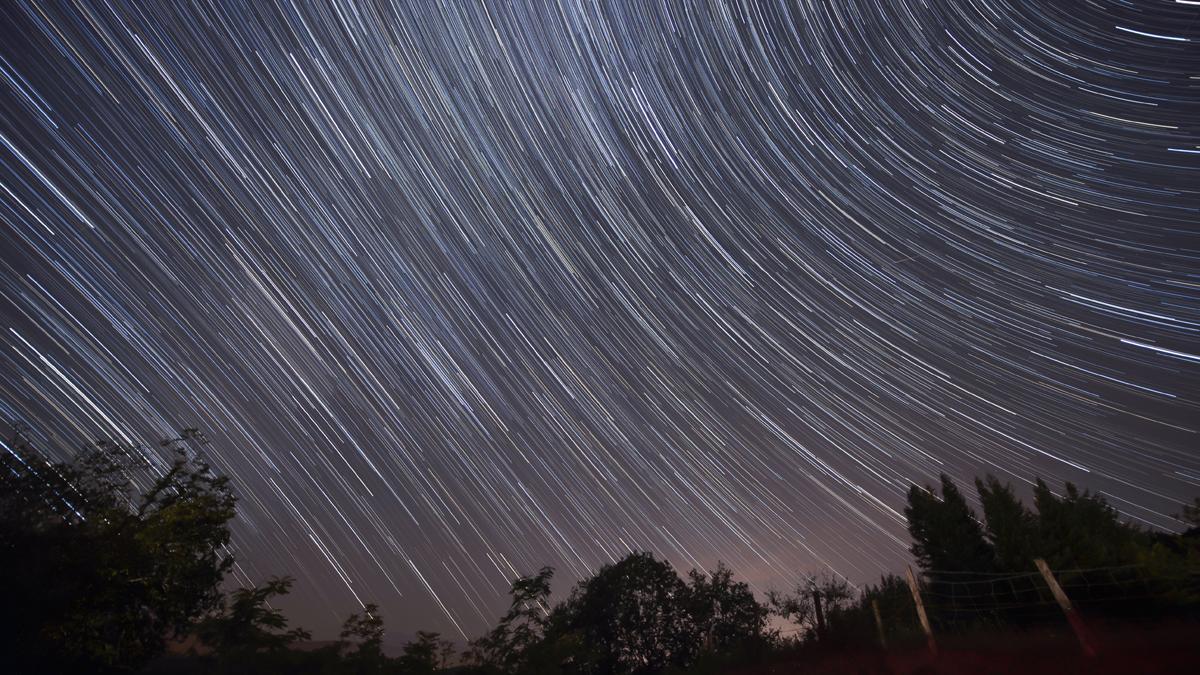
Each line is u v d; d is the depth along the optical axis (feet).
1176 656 33.09
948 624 68.13
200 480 63.87
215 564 65.05
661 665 113.50
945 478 83.10
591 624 117.19
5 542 52.39
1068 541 60.64
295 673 64.95
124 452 63.00
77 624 52.85
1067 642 41.75
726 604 118.01
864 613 76.74
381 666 69.92
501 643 86.89
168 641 62.34
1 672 50.08
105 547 55.42
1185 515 55.31
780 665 69.82
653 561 123.65
